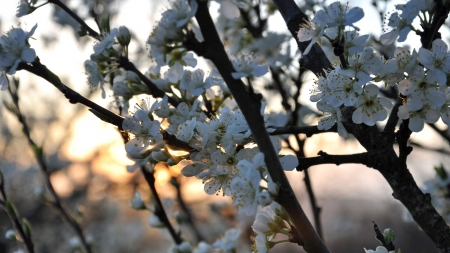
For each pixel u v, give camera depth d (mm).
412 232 3143
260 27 1101
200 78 766
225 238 881
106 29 777
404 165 693
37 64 666
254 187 625
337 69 688
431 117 680
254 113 624
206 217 1803
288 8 760
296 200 625
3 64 665
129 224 2955
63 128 3141
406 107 681
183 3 628
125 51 750
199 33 777
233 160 680
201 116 741
